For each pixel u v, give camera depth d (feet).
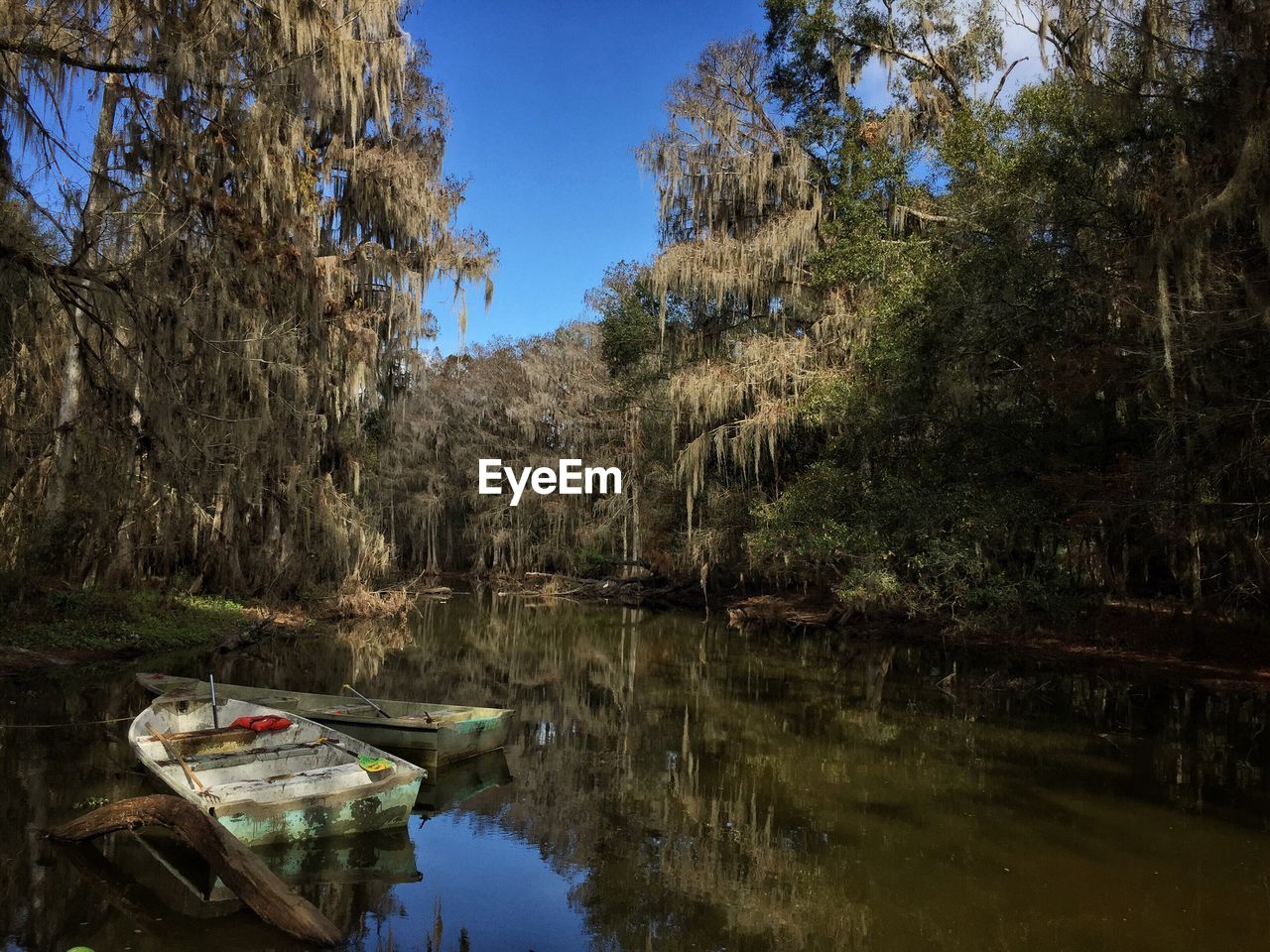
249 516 53.06
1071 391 40.60
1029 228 40.47
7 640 39.01
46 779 22.80
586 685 42.01
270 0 40.98
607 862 19.34
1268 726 32.32
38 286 29.12
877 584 49.42
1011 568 49.24
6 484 35.53
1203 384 33.96
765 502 65.87
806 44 69.72
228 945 14.53
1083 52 35.65
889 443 55.83
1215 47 29.17
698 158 69.87
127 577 48.70
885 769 26.91
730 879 18.34
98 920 15.33
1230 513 36.06
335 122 57.11
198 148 38.99
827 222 66.39
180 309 35.35
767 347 64.64
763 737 31.27
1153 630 49.19
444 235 63.00
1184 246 30.14
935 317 45.68
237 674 40.06
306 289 47.19
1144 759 27.89
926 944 15.25
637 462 96.32
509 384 120.16
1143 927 15.89
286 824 18.63
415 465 124.16
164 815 16.94
